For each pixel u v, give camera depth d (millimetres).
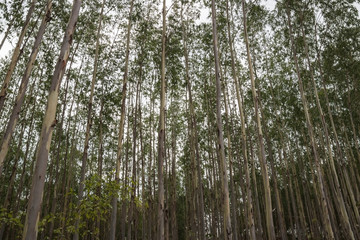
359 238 14852
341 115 16938
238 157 15414
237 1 11602
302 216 17734
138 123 16797
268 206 7551
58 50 12883
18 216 5402
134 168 13195
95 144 18578
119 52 13414
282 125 18516
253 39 14625
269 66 16344
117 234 20266
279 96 17406
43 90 13664
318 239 18953
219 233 17188
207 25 13750
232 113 16875
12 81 14000
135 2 12008
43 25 6840
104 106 13992
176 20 12531
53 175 17906
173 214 16641
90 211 5609
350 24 12695
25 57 12805
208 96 16234
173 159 17016
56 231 6074
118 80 14320
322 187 9453
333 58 13688
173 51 12656
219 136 6758
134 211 16062
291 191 17875
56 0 10695
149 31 12859
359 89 15094
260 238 13086
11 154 15648
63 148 17969
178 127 18844
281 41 14680
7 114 14195
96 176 5688
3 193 17609
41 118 14875
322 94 16656
